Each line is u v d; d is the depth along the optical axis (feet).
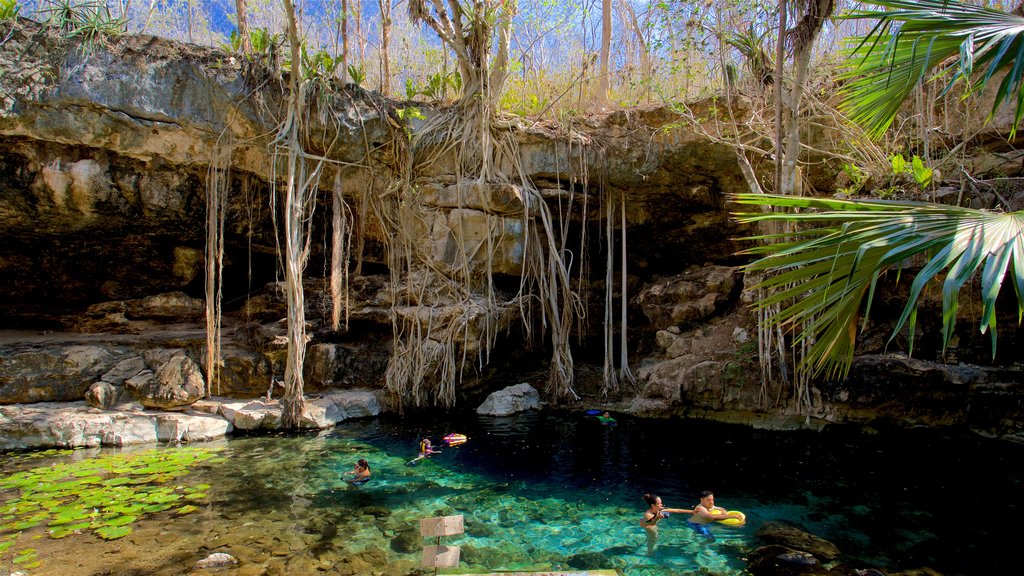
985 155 27.45
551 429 27.40
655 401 29.68
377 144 32.14
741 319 31.48
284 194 33.63
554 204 34.09
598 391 33.86
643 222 35.70
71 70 25.73
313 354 30.73
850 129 28.43
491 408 30.60
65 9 26.53
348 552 15.52
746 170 28.04
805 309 12.94
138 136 27.91
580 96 36.99
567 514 18.03
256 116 29.17
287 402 27.30
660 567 14.78
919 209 10.91
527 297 32.42
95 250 34.14
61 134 26.55
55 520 17.20
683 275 36.19
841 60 30.71
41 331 33.96
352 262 36.60
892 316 27.40
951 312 8.89
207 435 25.94
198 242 35.09
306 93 29.48
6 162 27.32
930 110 26.37
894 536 16.19
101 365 28.35
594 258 38.47
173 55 27.68
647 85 35.88
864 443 24.26
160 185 30.25
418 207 32.40
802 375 26.11
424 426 28.04
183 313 35.22
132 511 17.95
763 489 19.76
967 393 24.75
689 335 33.17
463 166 32.68
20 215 29.40
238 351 30.14
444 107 33.83
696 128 30.66
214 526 17.02
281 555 15.31
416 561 15.07
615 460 22.91
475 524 17.35
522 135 32.53
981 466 21.44
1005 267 8.97
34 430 24.32
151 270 35.88
